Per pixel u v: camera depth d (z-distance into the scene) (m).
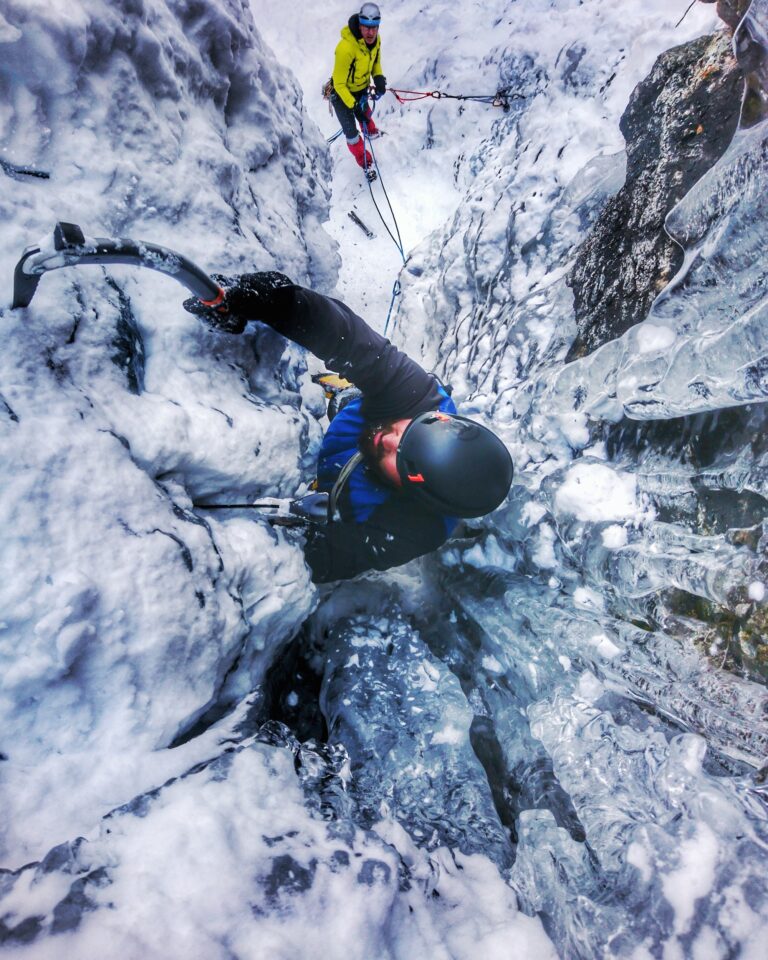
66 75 1.27
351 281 3.75
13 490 1.03
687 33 2.47
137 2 1.40
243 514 1.53
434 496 1.47
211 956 0.82
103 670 1.08
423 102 4.23
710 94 1.89
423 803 1.51
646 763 1.29
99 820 1.00
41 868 0.88
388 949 0.94
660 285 1.77
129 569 1.12
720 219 1.50
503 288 2.59
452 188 3.97
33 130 1.26
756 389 1.26
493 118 3.88
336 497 1.59
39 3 1.19
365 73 3.71
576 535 1.73
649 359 1.59
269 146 2.02
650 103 2.14
